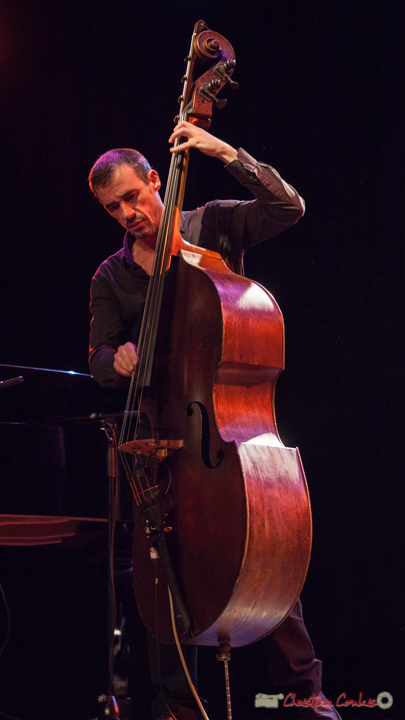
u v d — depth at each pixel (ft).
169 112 27.35
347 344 24.82
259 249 26.17
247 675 21.77
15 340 27.63
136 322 14.87
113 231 27.86
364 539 23.59
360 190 24.95
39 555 20.76
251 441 11.10
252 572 10.32
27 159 27.94
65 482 16.60
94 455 16.62
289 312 25.62
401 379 24.02
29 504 16.52
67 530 17.07
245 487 10.40
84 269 27.81
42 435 16.94
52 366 27.55
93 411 17.16
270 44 25.96
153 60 27.43
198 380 11.39
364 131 24.89
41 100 27.84
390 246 24.47
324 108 25.38
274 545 10.52
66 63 27.71
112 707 13.37
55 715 19.86
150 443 11.13
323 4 25.26
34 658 20.38
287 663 13.53
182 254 12.12
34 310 27.81
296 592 11.11
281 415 25.23
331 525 23.99
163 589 11.42
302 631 13.73
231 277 12.04
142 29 27.48
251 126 26.02
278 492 10.82
